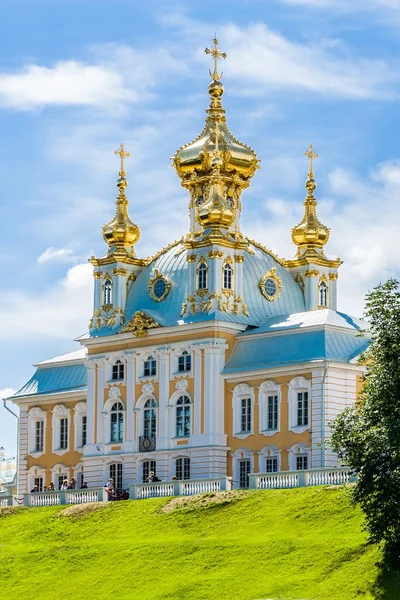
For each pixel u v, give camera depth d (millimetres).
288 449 131125
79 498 126188
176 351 139875
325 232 153625
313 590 91250
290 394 132000
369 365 97062
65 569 106812
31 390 155250
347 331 133750
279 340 135375
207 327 137625
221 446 135875
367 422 94562
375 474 92438
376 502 92312
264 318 143125
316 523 102500
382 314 96125
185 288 143125
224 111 154125
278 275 148250
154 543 106625
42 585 104938
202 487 118625
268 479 114500
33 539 117625
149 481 133000
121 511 118062
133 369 142875
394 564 91312
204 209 142125
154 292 145875
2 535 120438
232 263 141625
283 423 132125
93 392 145750
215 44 154750
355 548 94625
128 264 148625
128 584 100875
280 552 97812
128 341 143625
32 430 154625
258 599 91438
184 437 138000
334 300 153500
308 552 96438
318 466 128500
